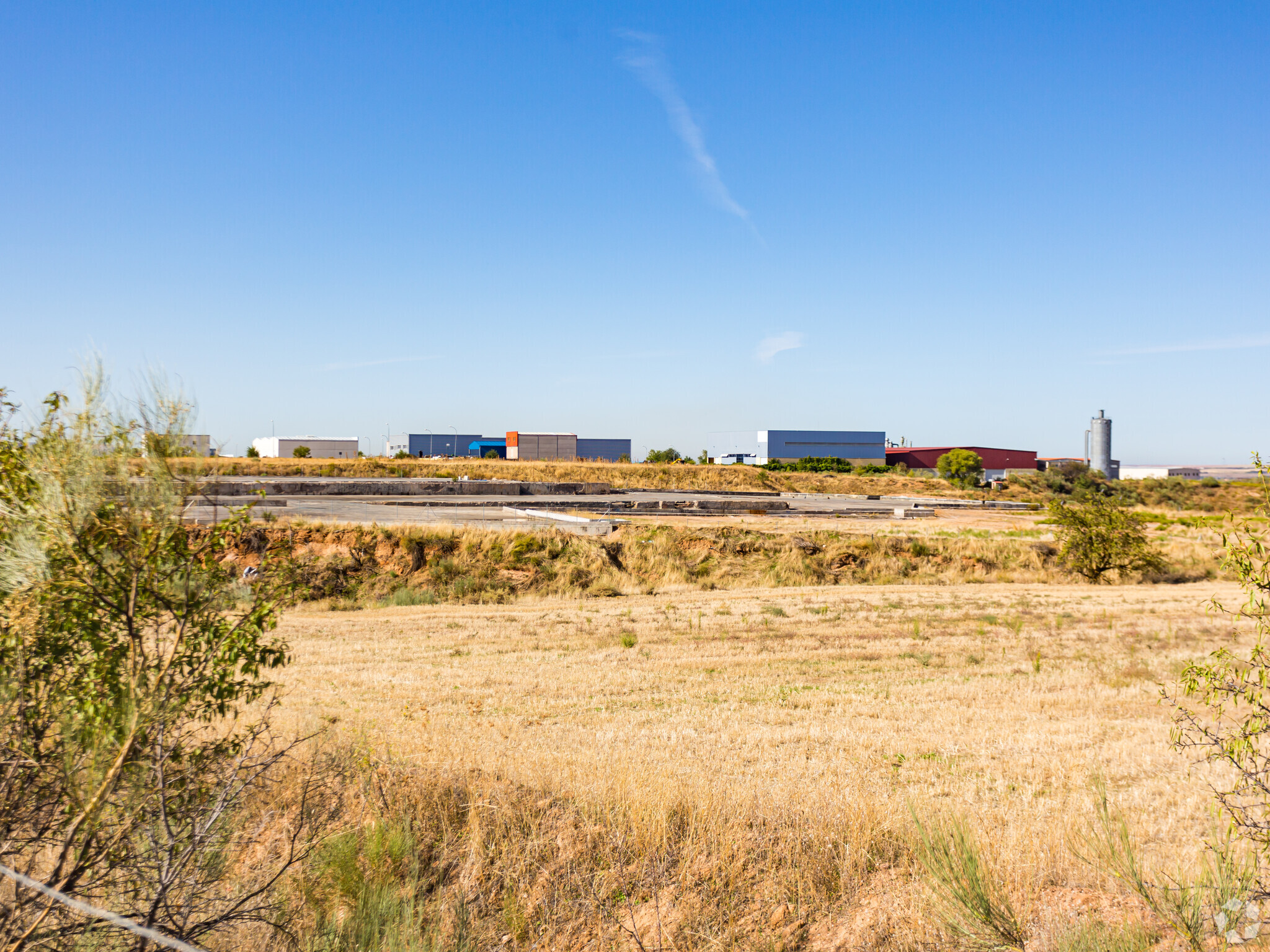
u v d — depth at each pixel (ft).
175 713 15.94
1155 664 53.06
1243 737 16.14
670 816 22.33
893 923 17.49
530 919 18.54
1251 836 16.11
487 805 22.57
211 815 15.90
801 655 57.16
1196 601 83.97
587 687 46.96
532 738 33.27
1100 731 36.86
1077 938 15.03
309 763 23.20
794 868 19.97
